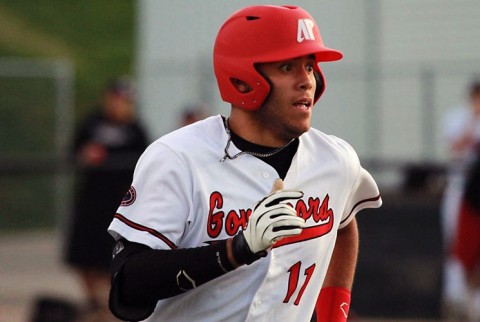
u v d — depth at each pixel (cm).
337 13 4462
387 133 4453
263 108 1146
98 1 7081
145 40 4716
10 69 5788
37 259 3841
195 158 1128
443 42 4425
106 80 6272
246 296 1151
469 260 2805
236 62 1143
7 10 6862
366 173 1266
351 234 1312
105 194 2867
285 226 1052
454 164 2839
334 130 4506
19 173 2772
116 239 1134
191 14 4644
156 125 4666
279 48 1129
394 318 2945
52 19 6831
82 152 2980
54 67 5797
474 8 4388
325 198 1200
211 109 4541
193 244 1135
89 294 2897
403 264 2950
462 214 2772
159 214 1107
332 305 1310
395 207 2964
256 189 1144
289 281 1173
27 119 4878
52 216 4650
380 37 4447
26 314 2897
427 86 4406
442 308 2927
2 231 4641
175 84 4647
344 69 4466
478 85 3297
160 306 1173
